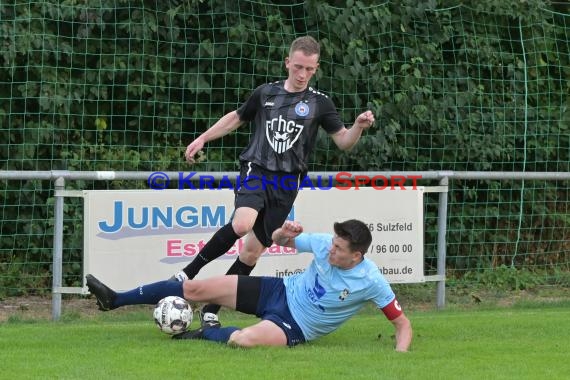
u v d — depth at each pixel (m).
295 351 14.87
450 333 17.64
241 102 25.73
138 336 16.58
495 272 27.23
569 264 28.73
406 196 22.69
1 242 24.59
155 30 24.69
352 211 22.22
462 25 27.41
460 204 27.55
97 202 20.47
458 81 27.41
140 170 25.14
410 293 25.44
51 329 17.83
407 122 26.61
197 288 16.28
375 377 12.93
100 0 24.20
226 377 12.75
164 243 20.97
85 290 20.58
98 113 24.97
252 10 25.33
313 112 17.09
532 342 16.44
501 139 27.72
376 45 26.38
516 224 28.38
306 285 15.72
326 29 25.80
